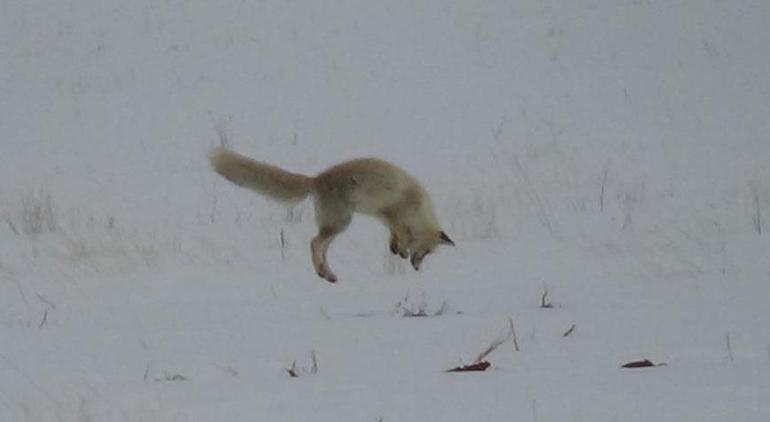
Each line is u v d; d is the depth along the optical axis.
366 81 35.72
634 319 14.03
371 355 12.37
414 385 10.67
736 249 19.86
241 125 32.25
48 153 30.39
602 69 35.78
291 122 32.38
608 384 10.33
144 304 16.97
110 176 27.83
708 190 24.59
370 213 18.41
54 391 11.19
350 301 16.70
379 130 31.39
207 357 12.65
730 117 31.02
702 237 20.91
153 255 20.56
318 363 12.05
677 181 25.50
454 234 21.86
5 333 14.52
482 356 11.71
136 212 24.52
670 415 9.09
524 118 31.80
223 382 11.27
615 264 19.20
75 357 12.90
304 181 18.25
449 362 11.84
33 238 22.16
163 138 31.22
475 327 13.84
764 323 13.45
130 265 19.88
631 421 8.98
